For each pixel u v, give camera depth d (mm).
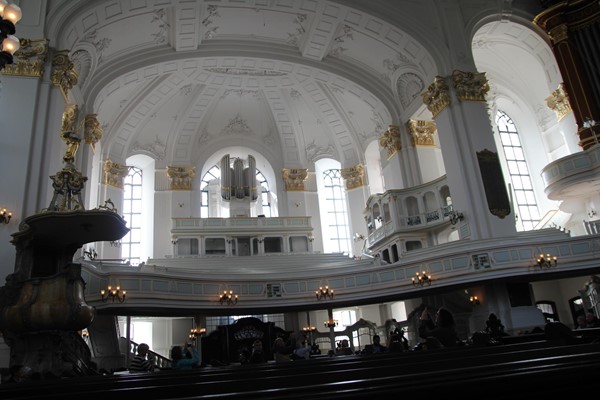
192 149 29734
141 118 27391
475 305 19594
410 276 18500
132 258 27188
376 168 30047
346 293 19078
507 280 17906
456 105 21422
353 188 30094
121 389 2467
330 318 20953
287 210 29828
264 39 24422
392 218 24203
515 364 1882
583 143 21094
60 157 16609
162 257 26984
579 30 22594
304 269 20469
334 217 30594
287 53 24938
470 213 20250
